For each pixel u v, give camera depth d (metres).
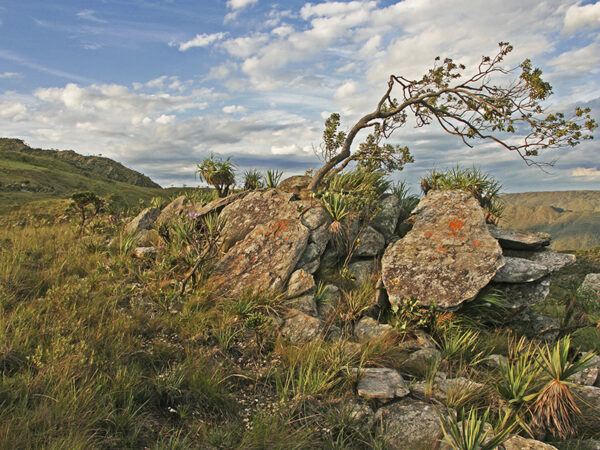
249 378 4.53
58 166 125.94
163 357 4.73
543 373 4.61
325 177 11.59
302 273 7.36
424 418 4.00
